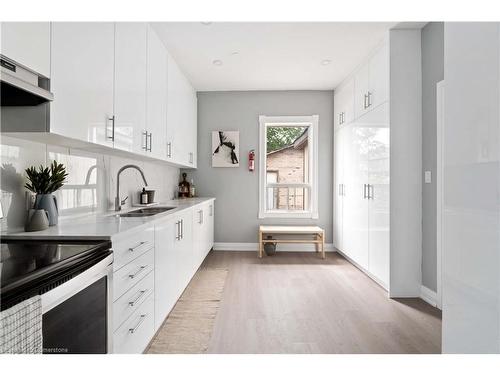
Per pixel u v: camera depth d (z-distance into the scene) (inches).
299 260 183.8
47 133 60.4
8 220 65.7
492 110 34.3
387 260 127.9
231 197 210.5
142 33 106.2
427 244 122.2
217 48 140.2
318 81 188.7
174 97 149.7
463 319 40.1
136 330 74.6
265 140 209.5
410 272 126.2
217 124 210.1
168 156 139.0
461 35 39.4
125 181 122.7
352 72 170.1
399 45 125.7
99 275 53.0
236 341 90.7
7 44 49.6
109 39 81.9
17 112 59.9
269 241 191.3
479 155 36.5
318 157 208.1
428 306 117.0
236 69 167.2
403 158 126.0
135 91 99.9
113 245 62.1
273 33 127.7
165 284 98.7
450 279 42.7
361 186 156.0
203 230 168.6
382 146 132.4
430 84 119.6
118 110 87.5
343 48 141.9
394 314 109.9
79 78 68.6
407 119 126.0
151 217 90.8
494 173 34.2
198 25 119.3
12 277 37.3
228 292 130.8
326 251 207.5
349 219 174.2
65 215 84.9
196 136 205.6
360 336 93.8
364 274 156.3
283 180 215.5
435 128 116.3
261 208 209.3
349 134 174.6
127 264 69.0
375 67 140.2
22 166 69.6
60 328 42.7
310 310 113.0
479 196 36.6
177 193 199.0
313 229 192.9
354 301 121.6
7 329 32.6
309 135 211.6
